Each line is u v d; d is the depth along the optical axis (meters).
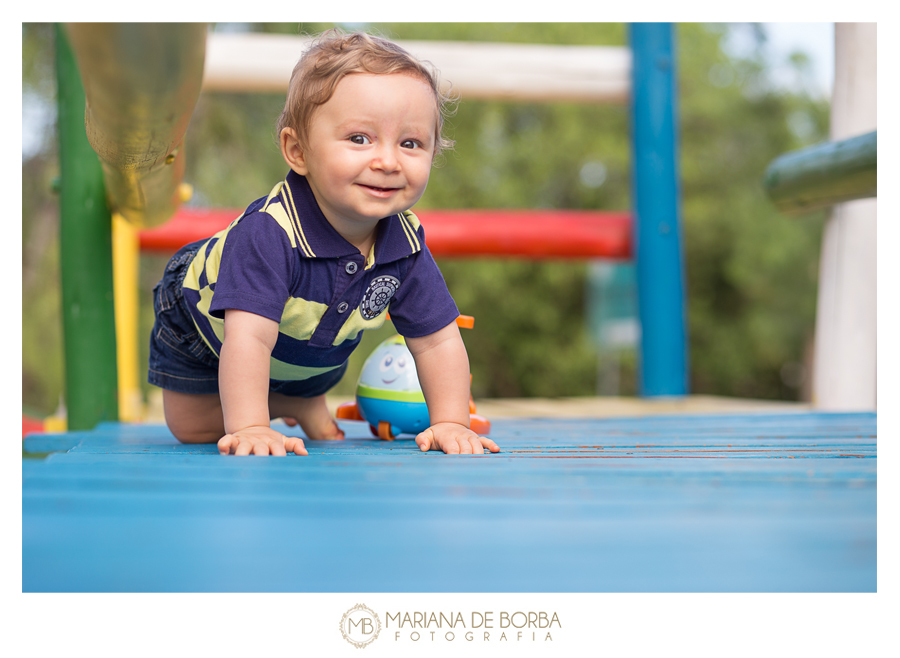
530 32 13.72
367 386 1.89
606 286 8.79
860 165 2.62
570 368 14.80
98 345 2.64
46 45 8.94
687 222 14.49
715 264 15.01
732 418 2.56
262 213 1.55
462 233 3.98
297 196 1.57
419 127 1.53
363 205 1.50
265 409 1.48
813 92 14.65
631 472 1.15
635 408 3.72
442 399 1.66
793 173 2.98
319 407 1.95
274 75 3.59
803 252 14.03
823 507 0.93
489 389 15.20
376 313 1.67
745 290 14.84
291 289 1.56
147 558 0.74
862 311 3.13
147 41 1.07
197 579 0.73
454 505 0.93
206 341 1.68
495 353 15.12
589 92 3.87
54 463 1.20
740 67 14.73
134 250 3.88
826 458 1.38
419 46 3.76
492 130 14.88
